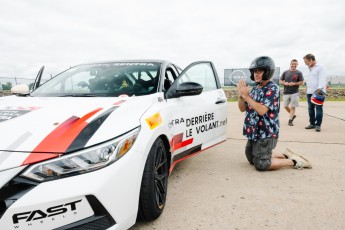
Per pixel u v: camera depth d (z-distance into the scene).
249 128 3.37
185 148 2.95
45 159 1.51
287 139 5.31
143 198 2.02
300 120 8.00
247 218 2.24
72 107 2.07
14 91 2.91
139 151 1.89
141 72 2.91
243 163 3.76
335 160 3.87
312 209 2.39
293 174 3.28
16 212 1.40
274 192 2.75
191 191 2.79
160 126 2.26
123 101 2.23
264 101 3.15
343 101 16.52
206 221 2.19
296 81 6.82
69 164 1.54
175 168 3.55
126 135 1.84
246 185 2.94
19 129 1.69
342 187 2.88
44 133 1.66
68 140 1.62
